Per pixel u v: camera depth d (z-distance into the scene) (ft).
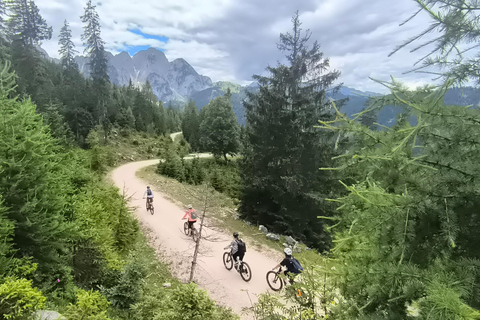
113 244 35.29
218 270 34.14
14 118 22.34
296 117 50.78
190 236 44.39
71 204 30.94
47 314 15.92
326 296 15.02
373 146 9.61
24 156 20.53
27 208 19.92
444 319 5.94
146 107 276.62
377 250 9.62
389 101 8.46
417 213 8.13
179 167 107.34
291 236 50.08
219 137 171.63
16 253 20.13
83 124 161.89
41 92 149.59
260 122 54.60
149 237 43.83
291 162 50.26
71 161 49.42
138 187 79.36
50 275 21.11
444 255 7.95
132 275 23.66
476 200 7.51
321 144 48.73
